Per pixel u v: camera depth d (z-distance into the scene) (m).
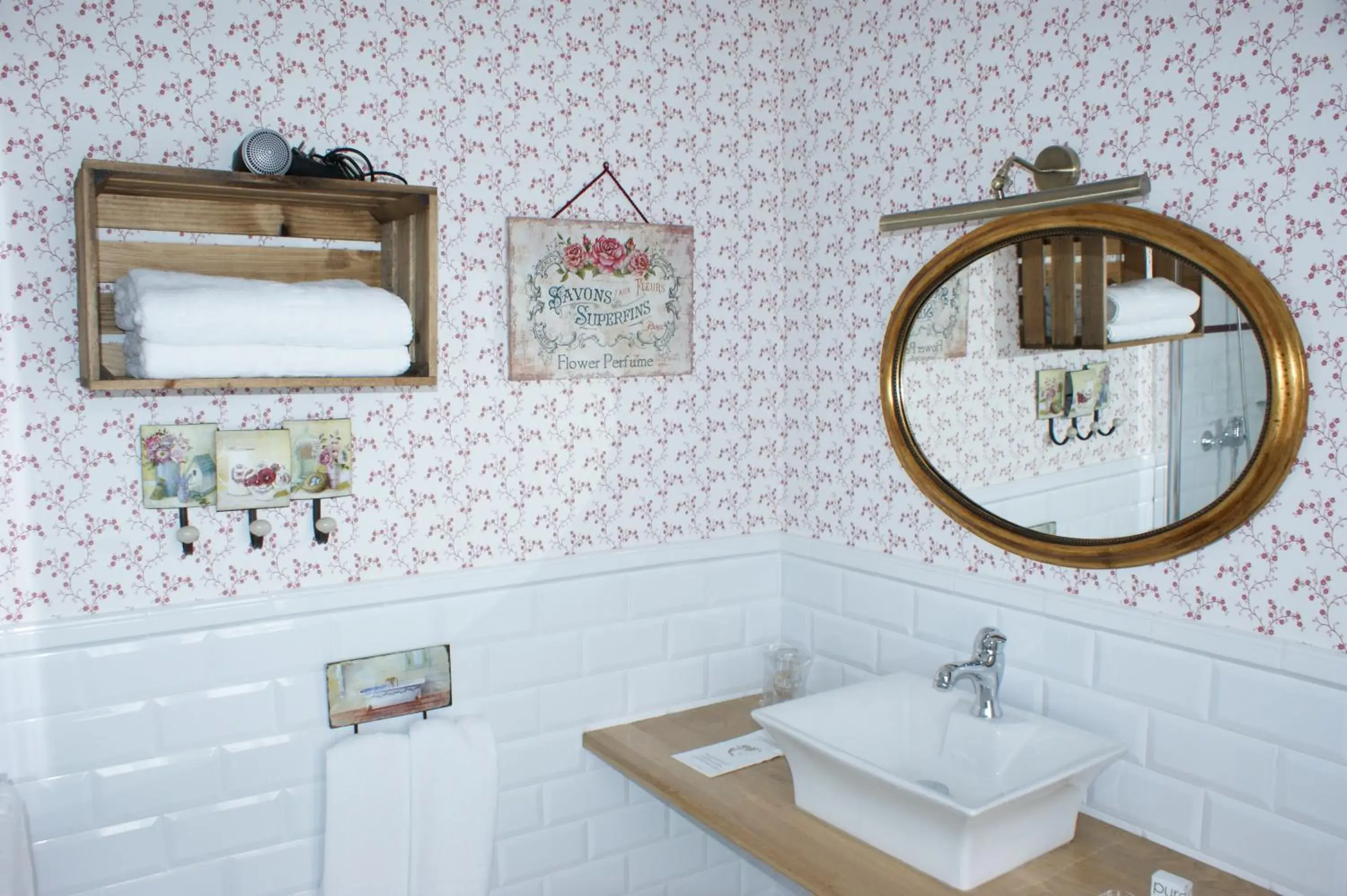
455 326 1.96
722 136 2.28
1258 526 1.50
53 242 1.60
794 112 2.33
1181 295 1.55
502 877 2.09
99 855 1.69
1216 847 1.57
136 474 1.68
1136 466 1.63
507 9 1.97
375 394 1.88
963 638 1.97
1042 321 1.76
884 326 2.12
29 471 1.61
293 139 1.77
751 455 2.38
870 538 2.19
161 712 1.72
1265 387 1.45
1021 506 1.82
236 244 1.74
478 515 2.01
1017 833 1.52
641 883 2.28
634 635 2.22
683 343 2.24
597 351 2.12
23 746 1.62
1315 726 1.44
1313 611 1.44
